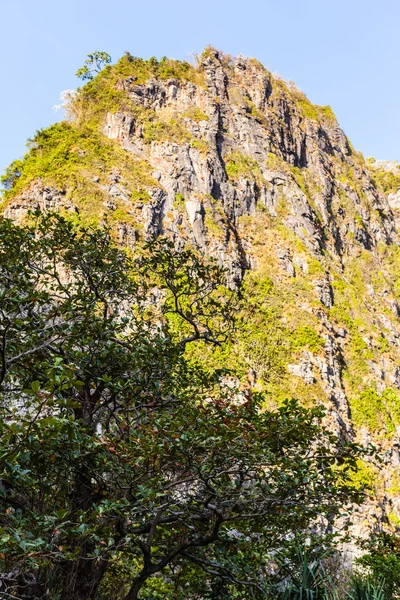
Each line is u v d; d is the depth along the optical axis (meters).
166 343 11.03
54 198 79.25
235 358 66.69
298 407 9.08
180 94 115.19
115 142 97.81
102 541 7.29
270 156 123.81
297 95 164.75
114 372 10.25
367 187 168.25
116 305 12.77
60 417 7.92
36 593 8.16
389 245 159.25
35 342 8.48
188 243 88.00
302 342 84.88
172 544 9.73
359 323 109.12
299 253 107.31
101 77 110.06
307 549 9.24
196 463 8.02
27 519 7.27
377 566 10.89
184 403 9.72
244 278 95.81
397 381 105.56
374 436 85.56
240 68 138.25
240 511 8.91
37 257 11.50
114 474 8.35
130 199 85.25
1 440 6.52
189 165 100.06
